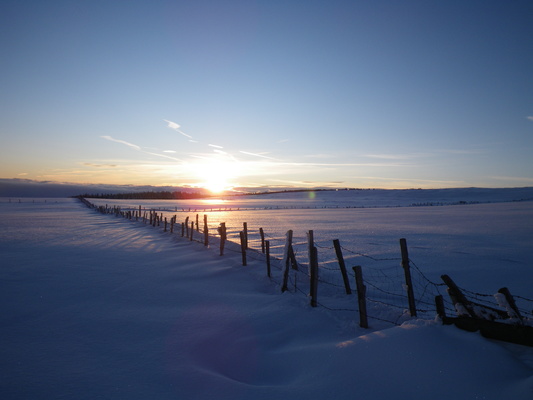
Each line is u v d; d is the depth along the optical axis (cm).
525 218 3931
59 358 470
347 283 800
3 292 833
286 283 820
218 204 10812
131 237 2041
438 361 399
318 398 362
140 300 766
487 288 1070
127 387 390
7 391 377
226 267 1107
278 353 496
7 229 2559
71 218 3894
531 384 332
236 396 370
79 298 782
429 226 3130
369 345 455
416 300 887
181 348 509
